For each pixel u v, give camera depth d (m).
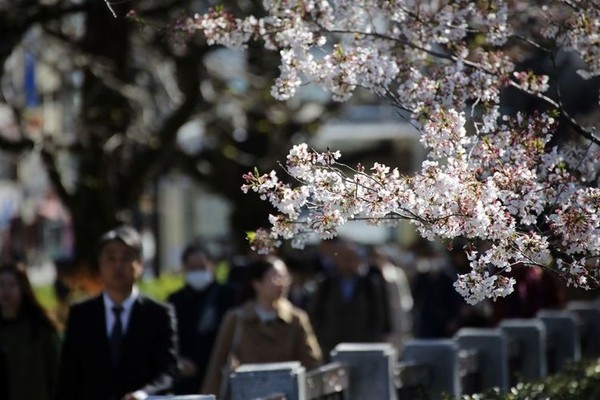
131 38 24.55
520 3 10.87
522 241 8.02
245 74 27.64
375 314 19.91
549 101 9.23
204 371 17.48
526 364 18.23
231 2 19.75
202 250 17.91
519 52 11.49
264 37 9.37
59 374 11.70
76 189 24.03
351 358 12.68
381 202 7.98
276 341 13.46
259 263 13.56
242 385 10.80
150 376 11.64
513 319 20.80
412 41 9.57
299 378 10.80
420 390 13.95
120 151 24.70
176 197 60.88
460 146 8.11
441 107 8.34
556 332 20.31
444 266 23.77
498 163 8.28
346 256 19.91
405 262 37.25
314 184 8.03
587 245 8.20
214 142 32.34
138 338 11.64
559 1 9.42
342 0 9.37
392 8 9.43
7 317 13.41
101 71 23.11
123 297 11.73
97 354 11.58
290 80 8.91
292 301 21.03
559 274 8.27
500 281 8.04
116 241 11.70
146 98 27.48
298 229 8.14
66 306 21.33
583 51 9.31
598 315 22.78
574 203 8.28
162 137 24.77
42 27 23.66
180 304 17.64
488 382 16.25
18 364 13.31
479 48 9.59
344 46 9.67
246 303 14.22
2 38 20.81
